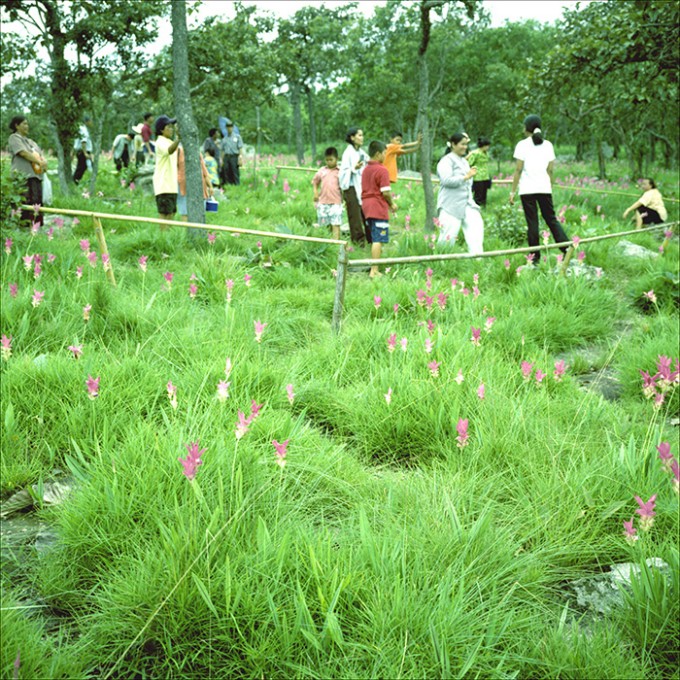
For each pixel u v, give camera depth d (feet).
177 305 17.33
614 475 9.96
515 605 7.77
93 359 12.35
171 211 29.94
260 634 6.68
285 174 60.75
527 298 20.66
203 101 63.05
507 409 11.90
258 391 12.57
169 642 6.64
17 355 13.03
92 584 7.82
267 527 8.32
